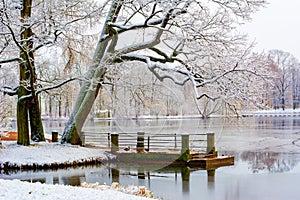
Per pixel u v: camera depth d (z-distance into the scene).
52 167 14.60
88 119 16.41
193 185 11.69
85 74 15.81
